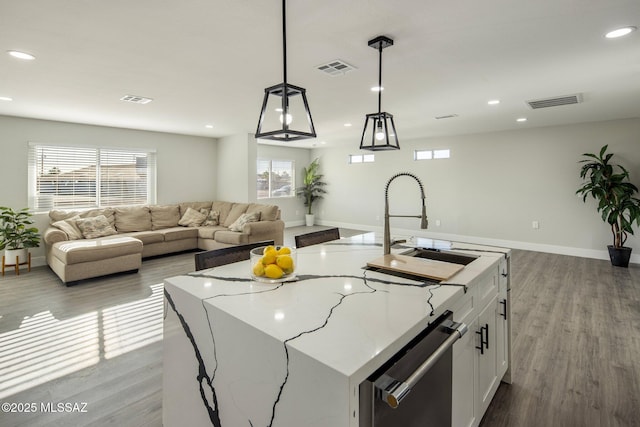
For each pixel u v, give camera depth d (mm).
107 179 5840
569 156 5688
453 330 1238
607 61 2791
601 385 2119
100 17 2049
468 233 6875
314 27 2189
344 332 1003
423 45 2477
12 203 4871
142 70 2982
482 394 1715
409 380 918
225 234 5535
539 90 3621
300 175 9570
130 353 2471
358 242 2547
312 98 3941
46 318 3090
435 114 4863
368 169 8469
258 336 1022
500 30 2242
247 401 1087
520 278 4434
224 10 1974
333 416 814
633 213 4730
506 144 6328
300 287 1439
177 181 6773
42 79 3211
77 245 4238
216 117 5039
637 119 5062
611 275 4543
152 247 5426
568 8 1968
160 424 1764
